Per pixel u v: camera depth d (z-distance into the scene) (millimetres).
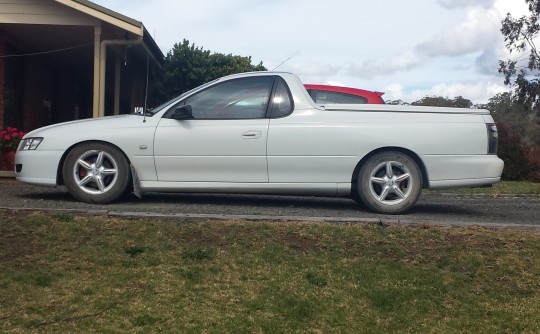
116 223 5758
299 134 6848
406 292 4711
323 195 7145
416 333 4250
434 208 8039
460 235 5699
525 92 31375
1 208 6164
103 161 7043
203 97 7094
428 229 5812
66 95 18047
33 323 4113
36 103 15164
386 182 6906
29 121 14578
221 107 7035
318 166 6871
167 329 4148
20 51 13938
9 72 13461
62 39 13539
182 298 4539
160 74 17344
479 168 6973
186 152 6910
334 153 6855
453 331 4285
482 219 6938
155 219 5922
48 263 4938
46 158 7066
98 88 11789
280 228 5754
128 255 5137
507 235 5688
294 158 6859
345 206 7617
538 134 35406
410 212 7359
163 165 6949
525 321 4406
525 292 4781
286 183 6918
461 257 5230
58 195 7855
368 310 4504
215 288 4695
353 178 6965
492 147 7078
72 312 4281
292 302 4535
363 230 5754
